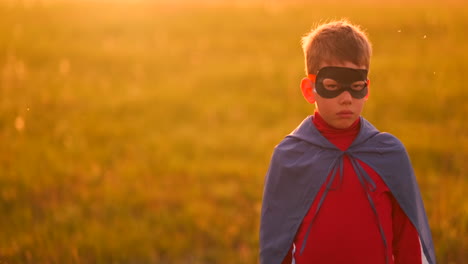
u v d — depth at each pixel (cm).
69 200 530
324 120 206
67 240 434
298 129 216
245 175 593
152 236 456
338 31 201
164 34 1434
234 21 1578
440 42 1156
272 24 1505
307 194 204
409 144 635
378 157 204
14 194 530
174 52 1252
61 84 987
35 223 472
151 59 1193
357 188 198
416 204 210
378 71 963
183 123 804
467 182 526
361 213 196
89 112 836
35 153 655
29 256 390
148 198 535
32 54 1191
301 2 1825
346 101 192
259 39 1355
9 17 1587
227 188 557
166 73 1088
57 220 476
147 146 697
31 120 782
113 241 439
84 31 1462
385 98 832
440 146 628
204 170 608
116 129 760
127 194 543
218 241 451
